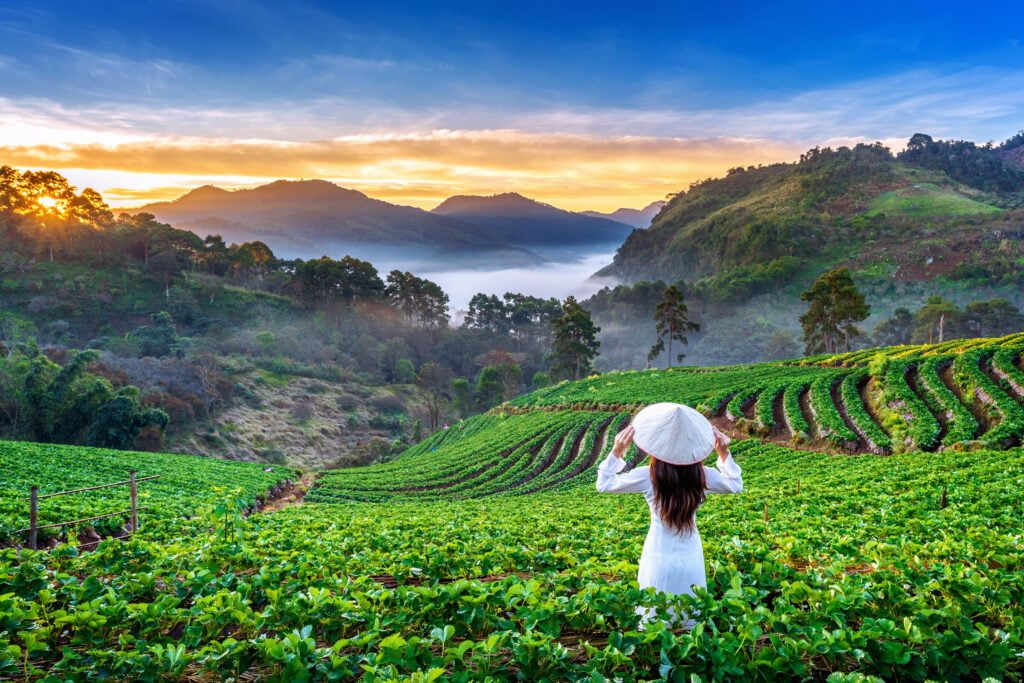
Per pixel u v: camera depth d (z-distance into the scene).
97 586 6.46
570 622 5.30
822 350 105.88
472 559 9.56
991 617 5.52
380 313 175.12
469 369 164.75
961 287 186.62
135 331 117.56
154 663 4.63
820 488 22.75
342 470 57.25
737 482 4.82
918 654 4.49
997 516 13.83
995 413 31.02
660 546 4.88
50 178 147.88
